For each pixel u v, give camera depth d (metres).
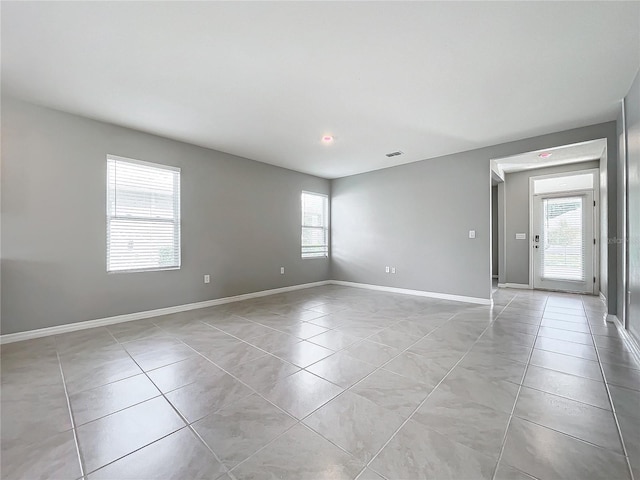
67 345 2.80
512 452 1.41
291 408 1.77
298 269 5.96
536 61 2.31
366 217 6.03
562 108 3.15
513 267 6.06
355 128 3.69
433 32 1.99
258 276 5.19
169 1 1.71
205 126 3.61
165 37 2.03
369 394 1.93
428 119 3.43
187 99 2.92
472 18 1.86
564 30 1.96
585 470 1.29
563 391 1.96
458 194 4.78
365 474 1.28
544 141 3.95
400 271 5.51
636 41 2.06
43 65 2.34
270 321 3.61
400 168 5.50
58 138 3.16
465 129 3.75
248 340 2.94
